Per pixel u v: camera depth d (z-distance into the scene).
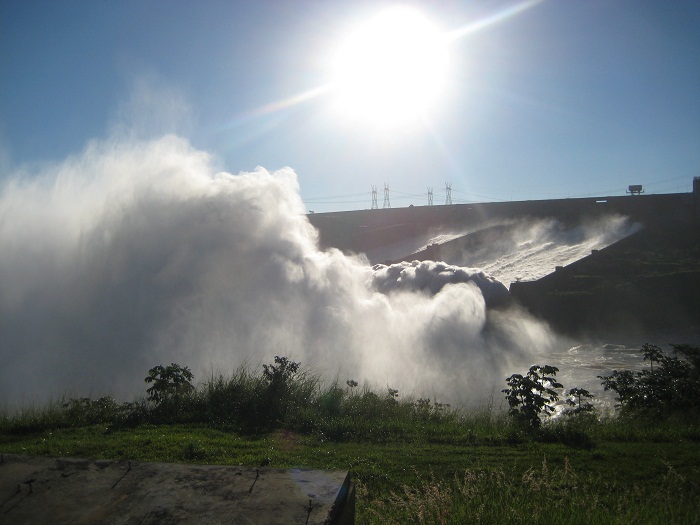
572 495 5.58
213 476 3.85
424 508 5.07
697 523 4.93
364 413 9.07
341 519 3.46
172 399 9.10
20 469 3.98
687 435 8.14
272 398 9.08
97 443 7.11
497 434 8.07
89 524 3.34
